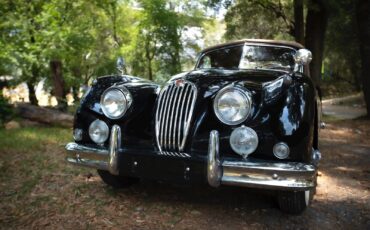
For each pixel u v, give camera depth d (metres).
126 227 3.33
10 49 10.64
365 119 12.76
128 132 3.69
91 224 3.36
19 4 11.33
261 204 4.01
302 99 3.25
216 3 15.53
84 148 3.74
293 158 3.12
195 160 3.28
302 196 3.52
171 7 16.17
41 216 3.50
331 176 5.48
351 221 3.73
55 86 10.34
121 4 16.72
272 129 3.15
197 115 3.44
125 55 16.03
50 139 6.87
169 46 15.56
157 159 3.43
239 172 3.13
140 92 3.87
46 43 10.49
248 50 5.00
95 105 3.85
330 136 9.62
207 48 5.32
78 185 4.42
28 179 4.54
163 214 3.66
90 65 17.48
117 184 4.30
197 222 3.50
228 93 3.23
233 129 3.23
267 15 19.25
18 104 8.62
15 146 6.13
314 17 15.03
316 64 15.05
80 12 12.09
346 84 35.44
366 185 5.05
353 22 19.88
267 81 3.49
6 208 3.64
